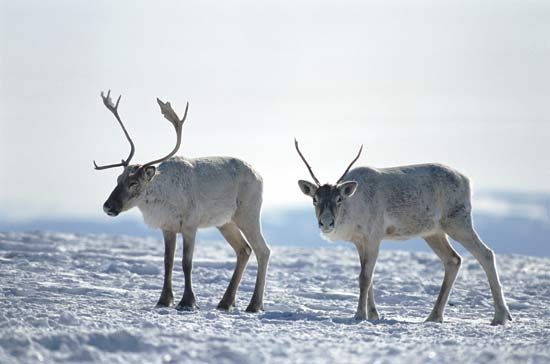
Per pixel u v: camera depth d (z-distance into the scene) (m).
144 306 54.88
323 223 52.41
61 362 35.28
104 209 54.62
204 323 46.62
